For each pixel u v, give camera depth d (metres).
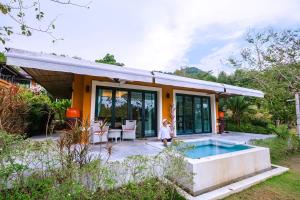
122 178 4.39
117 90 10.12
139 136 10.58
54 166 3.89
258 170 6.37
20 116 5.55
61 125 14.03
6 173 3.28
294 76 14.98
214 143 9.79
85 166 3.98
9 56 5.62
